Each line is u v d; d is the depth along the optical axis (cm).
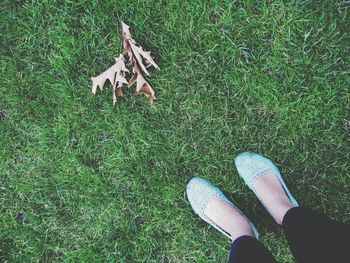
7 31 113
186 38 111
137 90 110
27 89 115
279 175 112
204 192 113
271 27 110
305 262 93
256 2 109
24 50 114
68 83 113
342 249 92
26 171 117
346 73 109
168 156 115
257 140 114
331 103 110
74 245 118
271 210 110
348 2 106
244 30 110
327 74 109
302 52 109
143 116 114
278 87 111
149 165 116
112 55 112
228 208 111
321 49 109
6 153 116
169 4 110
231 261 95
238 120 113
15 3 112
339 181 113
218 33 110
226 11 109
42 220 118
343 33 108
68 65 113
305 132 112
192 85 113
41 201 117
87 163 116
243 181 116
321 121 112
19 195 118
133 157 115
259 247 98
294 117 112
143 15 111
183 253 116
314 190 114
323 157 113
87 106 114
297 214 98
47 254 119
